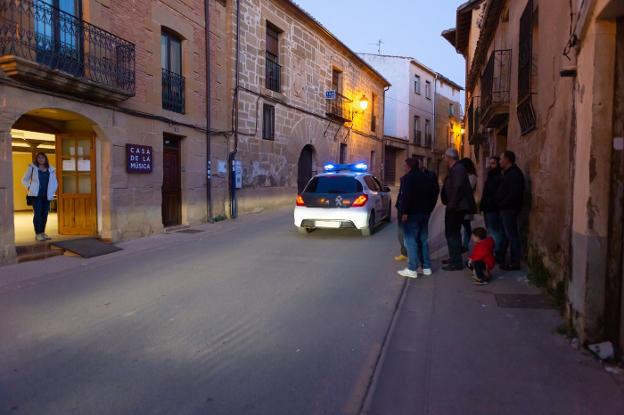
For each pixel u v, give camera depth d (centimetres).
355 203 1012
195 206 1231
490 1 1065
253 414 308
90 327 474
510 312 499
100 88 856
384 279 664
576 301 406
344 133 2258
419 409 316
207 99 1264
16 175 1451
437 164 3800
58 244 842
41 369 377
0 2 704
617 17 362
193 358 398
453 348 410
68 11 833
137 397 330
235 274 697
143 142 1027
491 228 703
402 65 3234
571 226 433
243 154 1447
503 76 1020
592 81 372
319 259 803
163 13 1077
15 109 732
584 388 333
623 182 370
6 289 615
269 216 1432
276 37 1659
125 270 726
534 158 664
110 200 938
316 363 388
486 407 312
